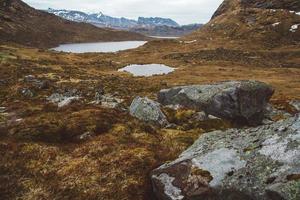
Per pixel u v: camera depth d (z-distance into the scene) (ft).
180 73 280.92
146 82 205.87
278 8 615.57
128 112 90.27
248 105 87.25
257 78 254.06
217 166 47.29
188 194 46.14
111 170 56.34
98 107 91.25
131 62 367.45
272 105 109.70
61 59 336.08
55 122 74.13
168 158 59.52
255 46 463.01
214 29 579.48
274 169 43.04
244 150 48.57
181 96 94.68
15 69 197.98
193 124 83.46
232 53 409.28
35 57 304.50
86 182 53.78
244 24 554.46
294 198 38.65
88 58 394.52
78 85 157.38
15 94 125.49
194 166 48.55
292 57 383.24
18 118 87.92
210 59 378.73
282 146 45.75
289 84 226.99
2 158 60.44
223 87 90.48
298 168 41.52
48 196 50.83
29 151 63.26
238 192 43.29
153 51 473.26
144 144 66.85
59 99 116.47
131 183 53.21
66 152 63.98
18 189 52.21
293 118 52.06
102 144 65.46
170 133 76.64
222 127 82.28
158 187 49.62
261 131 52.21
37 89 135.33
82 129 72.38
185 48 483.92
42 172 56.75
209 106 88.84
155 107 86.38
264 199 41.11
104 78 206.80
